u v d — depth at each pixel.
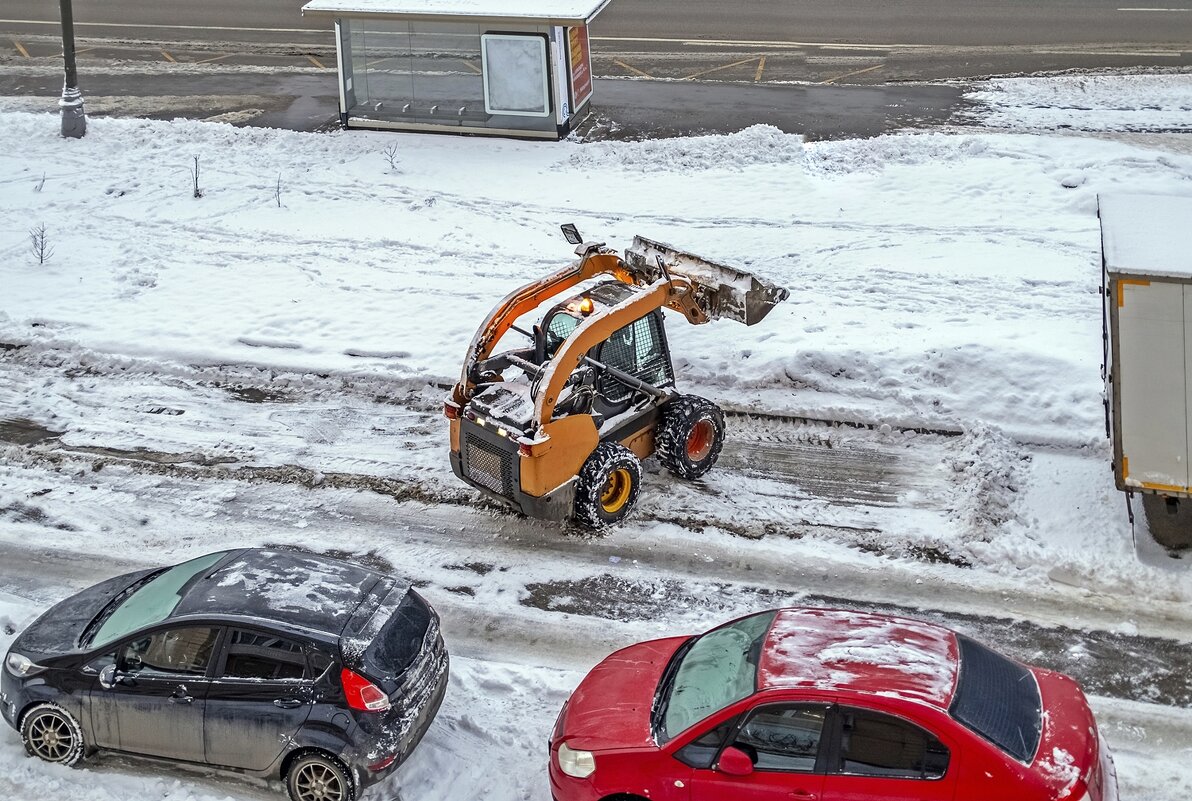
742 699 7.84
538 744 9.50
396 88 25.09
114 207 21.94
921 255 18.91
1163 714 9.87
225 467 14.33
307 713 8.59
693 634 10.41
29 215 21.53
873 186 21.80
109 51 32.19
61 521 13.13
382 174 23.16
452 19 23.84
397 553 12.53
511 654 10.88
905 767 7.45
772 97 27.03
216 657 8.84
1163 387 11.10
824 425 14.95
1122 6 33.94
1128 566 11.90
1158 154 22.19
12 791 8.90
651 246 13.97
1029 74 28.14
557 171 23.09
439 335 17.16
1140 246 11.78
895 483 13.70
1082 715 7.91
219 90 28.64
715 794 7.73
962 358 15.20
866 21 33.44
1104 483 13.23
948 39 31.39
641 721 8.26
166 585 9.70
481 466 12.64
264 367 16.56
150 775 9.12
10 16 35.94
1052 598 11.52
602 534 12.82
